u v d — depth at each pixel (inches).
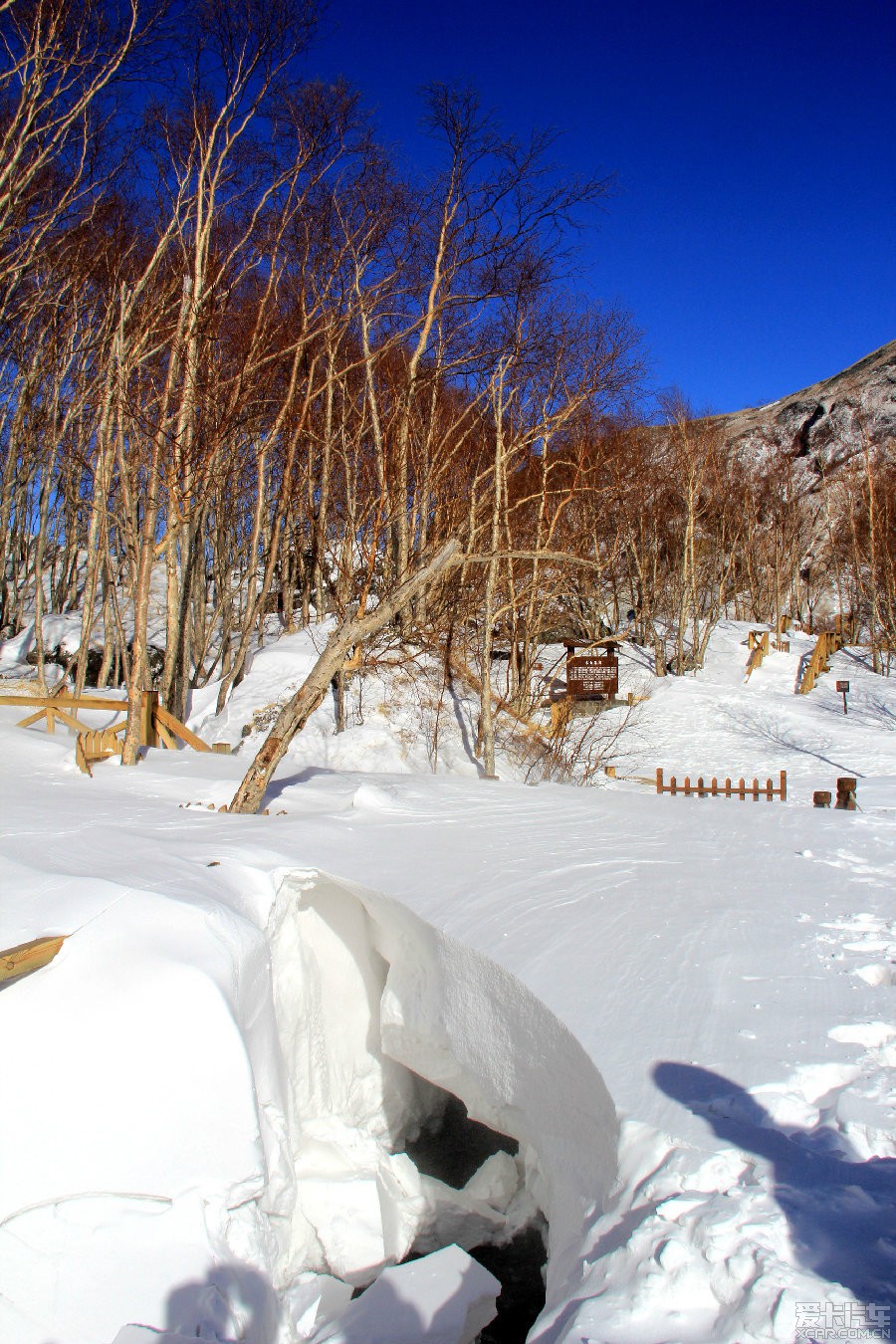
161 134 768.9
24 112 764.0
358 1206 246.1
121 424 667.4
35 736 523.8
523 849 367.6
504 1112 240.2
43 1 711.1
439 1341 185.0
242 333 788.6
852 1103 170.9
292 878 293.1
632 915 284.2
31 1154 188.1
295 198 844.0
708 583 1782.7
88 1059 200.4
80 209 840.9
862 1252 130.4
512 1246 233.8
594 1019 207.5
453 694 832.3
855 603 1905.8
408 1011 276.8
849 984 230.1
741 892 315.6
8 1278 176.7
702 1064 187.9
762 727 1170.0
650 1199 153.1
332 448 919.0
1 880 259.4
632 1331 128.5
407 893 291.3
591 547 1300.4
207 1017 208.8
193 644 1057.5
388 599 448.1
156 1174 190.1
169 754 554.3
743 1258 132.8
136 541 727.7
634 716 1216.2
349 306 853.8
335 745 741.9
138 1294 177.5
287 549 1127.0
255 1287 188.4
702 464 1551.4
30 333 952.3
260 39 747.4
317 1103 275.6
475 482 764.0
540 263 780.0
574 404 813.2
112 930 226.8
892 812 498.9
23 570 1373.0
